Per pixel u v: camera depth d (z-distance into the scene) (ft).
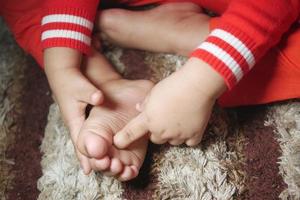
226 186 2.07
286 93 2.13
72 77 2.07
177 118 1.91
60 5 2.15
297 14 2.05
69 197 2.13
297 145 2.17
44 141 2.34
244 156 2.17
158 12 2.32
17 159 2.35
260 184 2.11
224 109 2.26
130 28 2.29
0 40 2.68
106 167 1.87
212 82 1.88
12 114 2.46
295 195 2.06
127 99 2.08
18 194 2.26
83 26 2.15
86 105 2.05
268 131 2.22
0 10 2.41
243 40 1.90
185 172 2.10
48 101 2.47
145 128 1.92
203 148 2.15
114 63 2.41
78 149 1.92
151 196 2.09
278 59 2.07
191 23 2.24
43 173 2.26
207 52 1.88
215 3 2.34
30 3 2.32
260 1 1.94
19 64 2.60
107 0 2.49
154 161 2.14
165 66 2.35
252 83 2.13
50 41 2.12
